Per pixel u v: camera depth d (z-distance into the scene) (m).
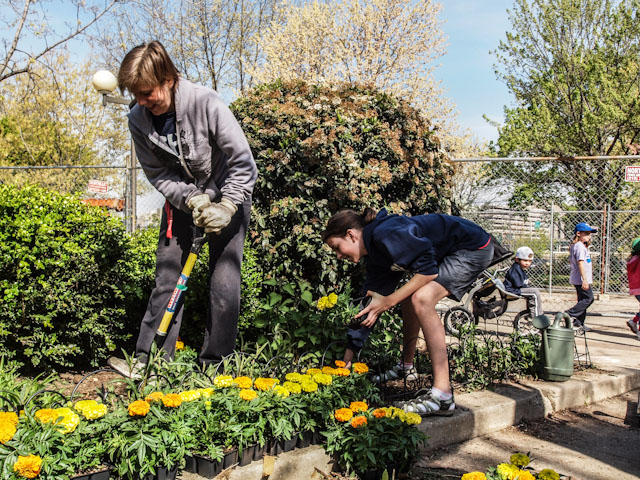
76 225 3.83
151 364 2.85
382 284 3.39
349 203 4.76
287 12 21.23
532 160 7.60
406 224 3.07
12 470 1.90
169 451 2.28
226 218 2.95
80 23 15.20
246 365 3.20
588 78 16.66
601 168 11.25
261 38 21.67
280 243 4.84
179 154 3.01
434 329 3.14
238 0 21.88
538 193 11.58
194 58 21.73
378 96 5.23
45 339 3.64
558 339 4.14
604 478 2.83
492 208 10.85
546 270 12.70
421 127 5.35
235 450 2.46
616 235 12.36
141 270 4.54
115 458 2.20
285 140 4.83
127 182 8.76
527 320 7.12
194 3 21.33
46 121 19.91
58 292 3.65
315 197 4.90
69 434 2.10
